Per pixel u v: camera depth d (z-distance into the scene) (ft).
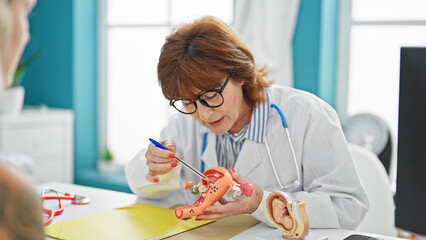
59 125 10.90
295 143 4.36
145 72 11.58
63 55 11.52
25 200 1.72
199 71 3.69
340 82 9.04
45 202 4.40
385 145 7.50
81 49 11.55
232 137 4.47
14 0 1.83
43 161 10.53
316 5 8.33
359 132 7.76
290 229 3.23
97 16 11.91
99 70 12.03
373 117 7.70
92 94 11.98
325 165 4.21
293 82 8.77
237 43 3.98
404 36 8.38
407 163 2.62
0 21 1.72
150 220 3.84
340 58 9.00
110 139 12.21
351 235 3.49
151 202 4.49
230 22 10.30
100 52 12.00
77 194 4.75
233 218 3.95
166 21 11.18
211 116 3.95
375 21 8.57
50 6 11.58
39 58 11.89
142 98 11.68
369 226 4.91
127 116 11.93
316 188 4.12
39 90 11.98
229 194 3.81
